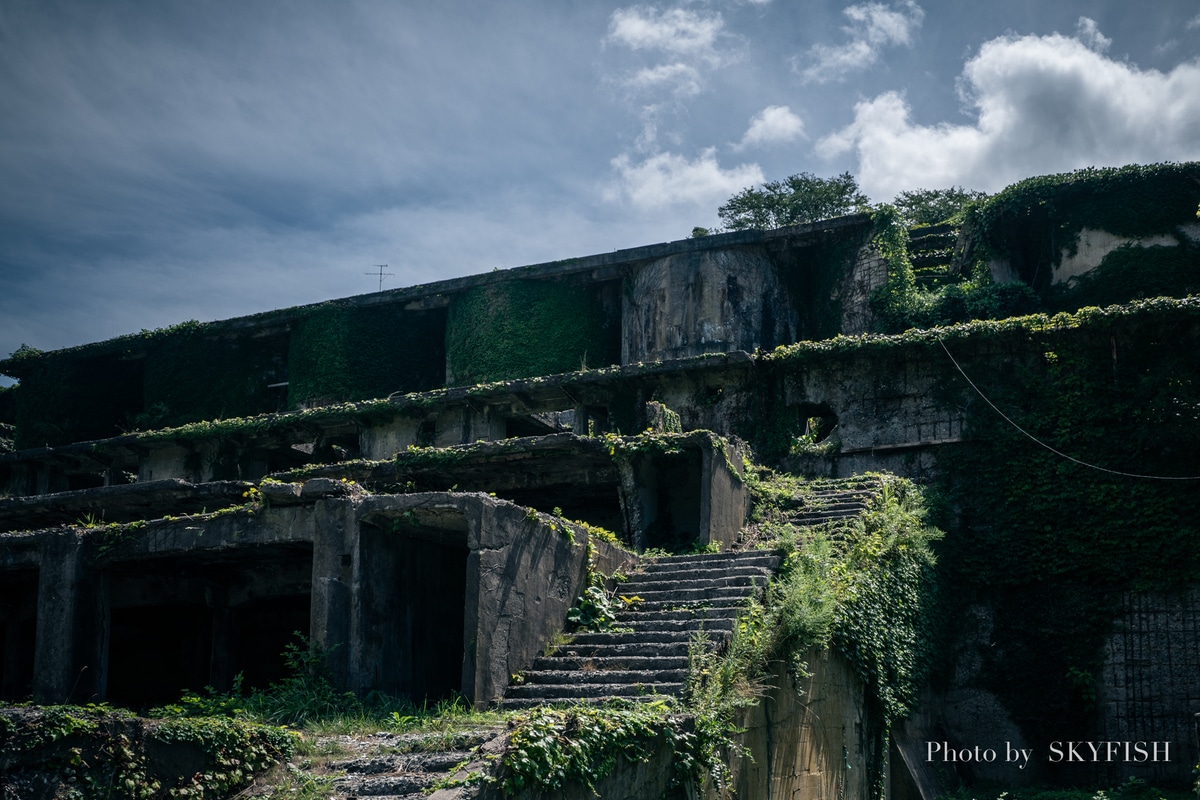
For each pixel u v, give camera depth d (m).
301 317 34.31
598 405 26.47
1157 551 19.23
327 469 20.11
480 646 12.17
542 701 11.80
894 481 19.77
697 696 11.14
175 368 35.59
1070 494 20.25
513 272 31.56
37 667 15.46
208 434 30.19
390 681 13.72
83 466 32.81
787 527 15.96
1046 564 20.02
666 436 16.98
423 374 33.94
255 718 11.63
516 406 27.33
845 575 15.10
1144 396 20.19
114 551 15.55
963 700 19.61
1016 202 26.62
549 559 13.45
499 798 8.15
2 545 16.28
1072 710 18.98
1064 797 17.09
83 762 8.19
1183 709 18.31
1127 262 25.31
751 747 11.55
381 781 9.04
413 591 14.41
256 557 16.59
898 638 16.41
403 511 13.34
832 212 43.84
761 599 13.59
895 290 27.27
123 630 19.05
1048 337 21.33
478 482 19.58
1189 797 16.81
